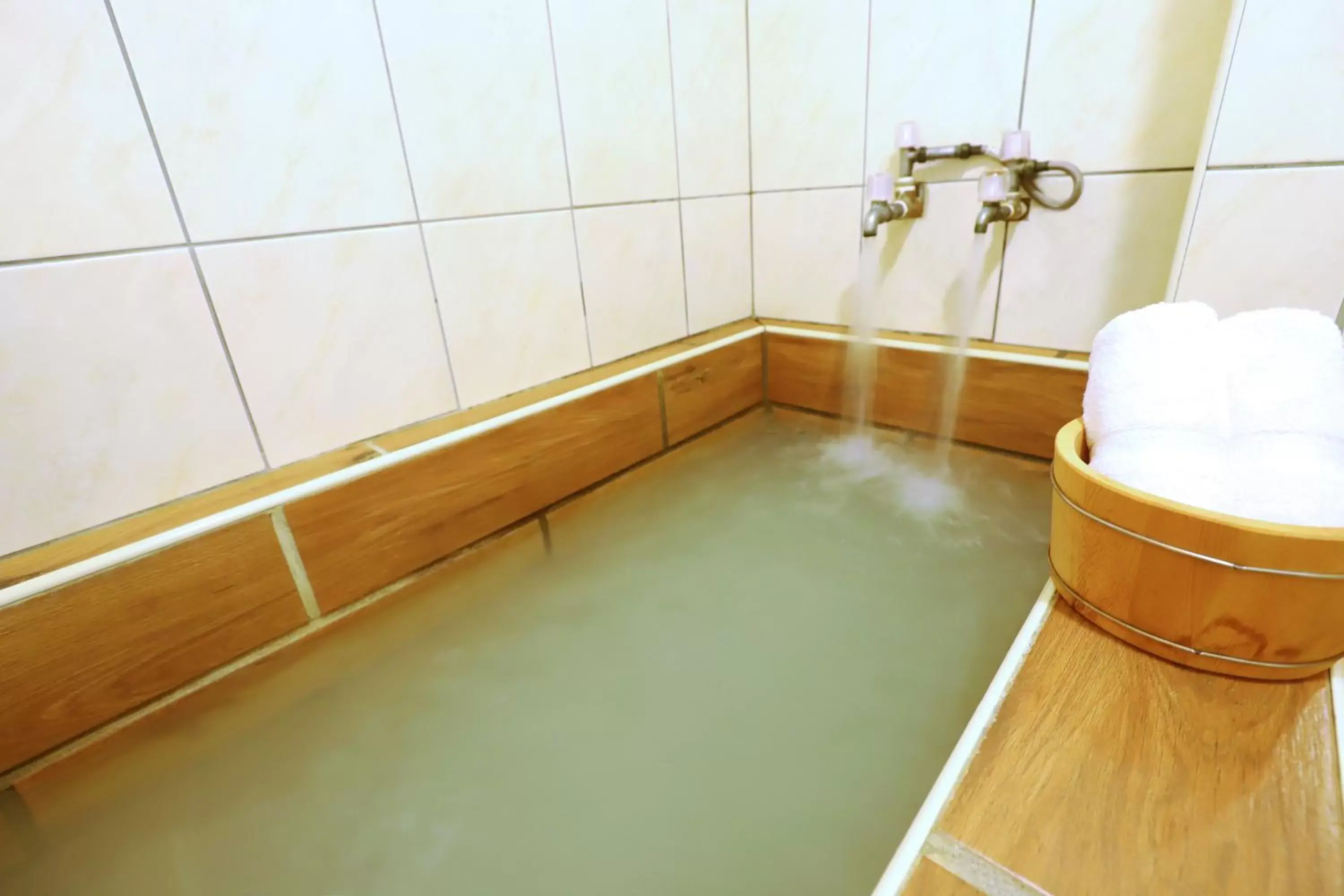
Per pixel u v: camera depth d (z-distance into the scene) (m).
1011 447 0.96
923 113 0.95
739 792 0.52
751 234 1.22
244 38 0.60
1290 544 0.35
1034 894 0.30
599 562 0.82
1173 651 0.42
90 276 0.56
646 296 1.05
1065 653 0.44
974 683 0.60
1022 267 0.93
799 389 1.19
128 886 0.49
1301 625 0.38
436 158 0.76
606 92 0.91
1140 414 0.46
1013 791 0.35
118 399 0.60
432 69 0.73
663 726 0.59
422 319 0.79
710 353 1.10
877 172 1.03
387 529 0.74
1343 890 0.30
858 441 1.09
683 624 0.71
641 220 1.01
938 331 1.04
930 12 0.90
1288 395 0.43
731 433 1.15
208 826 0.53
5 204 0.52
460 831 0.51
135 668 0.59
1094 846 0.32
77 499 0.59
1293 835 0.32
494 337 0.86
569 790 0.54
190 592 0.61
